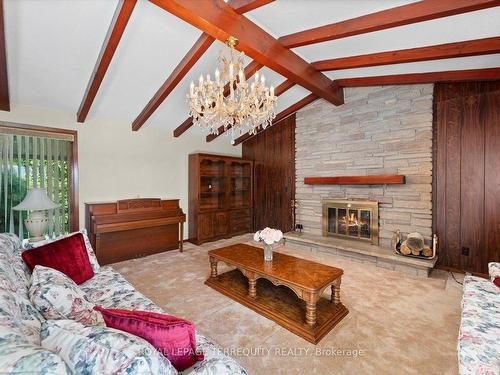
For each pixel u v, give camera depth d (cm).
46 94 312
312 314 197
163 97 342
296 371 159
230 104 223
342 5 210
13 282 124
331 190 439
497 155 299
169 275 315
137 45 260
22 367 60
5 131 308
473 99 313
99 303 168
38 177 342
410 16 200
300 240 438
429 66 302
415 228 349
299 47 287
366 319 216
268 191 557
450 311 229
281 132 526
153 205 409
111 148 398
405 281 296
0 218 316
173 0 189
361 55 295
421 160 344
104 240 357
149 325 98
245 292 256
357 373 157
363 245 383
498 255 300
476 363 111
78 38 238
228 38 230
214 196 544
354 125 408
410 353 175
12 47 235
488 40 227
